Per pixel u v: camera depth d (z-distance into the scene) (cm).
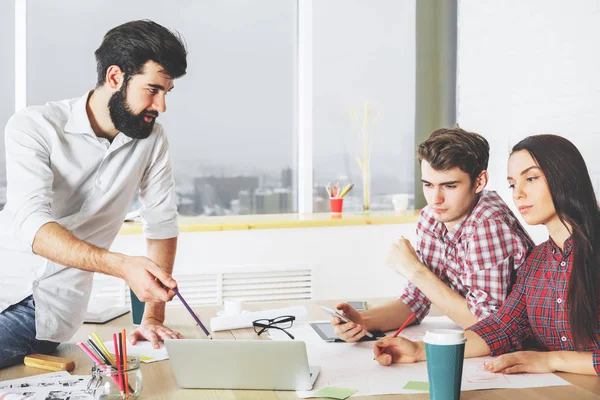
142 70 191
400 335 194
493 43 383
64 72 383
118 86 195
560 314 169
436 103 427
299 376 144
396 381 149
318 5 407
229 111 403
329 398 140
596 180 316
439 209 194
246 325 200
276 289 377
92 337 147
